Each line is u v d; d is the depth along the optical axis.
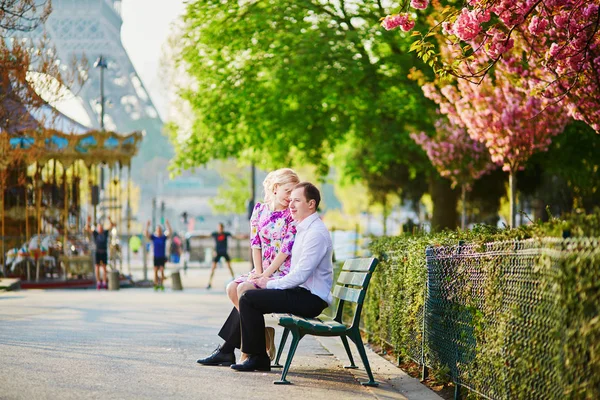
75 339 11.80
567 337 4.95
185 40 30.42
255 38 29.09
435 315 8.41
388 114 29.91
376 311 11.52
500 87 20.38
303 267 8.62
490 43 10.59
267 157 33.84
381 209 64.06
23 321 14.78
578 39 11.29
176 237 61.94
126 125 96.25
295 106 29.16
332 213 87.38
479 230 7.89
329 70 26.98
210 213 139.75
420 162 31.69
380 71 28.86
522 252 5.82
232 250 68.00
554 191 36.41
